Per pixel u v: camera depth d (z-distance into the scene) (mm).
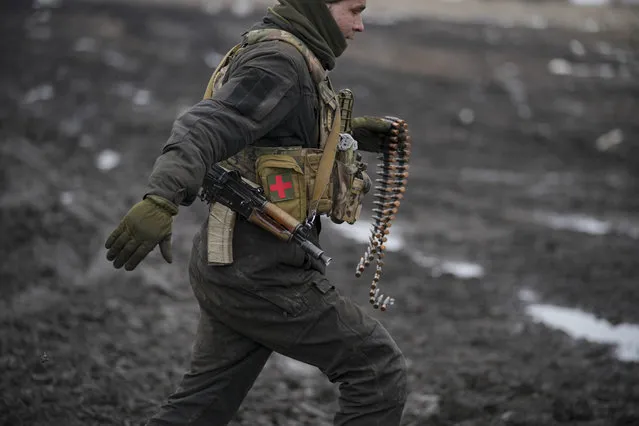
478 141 60125
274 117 10789
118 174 40875
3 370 17406
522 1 110000
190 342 20797
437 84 75125
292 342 11477
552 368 21172
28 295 22766
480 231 38219
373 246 12555
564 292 28953
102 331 20656
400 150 12766
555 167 55062
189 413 11812
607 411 18344
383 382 11531
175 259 28359
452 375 19984
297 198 11336
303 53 11172
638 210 44219
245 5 95188
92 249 26703
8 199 30500
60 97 58625
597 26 100625
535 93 75062
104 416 15828
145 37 78812
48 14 83125
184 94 63531
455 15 101875
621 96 76125
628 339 25078
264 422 16844
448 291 28078
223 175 11156
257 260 11320
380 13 100062
